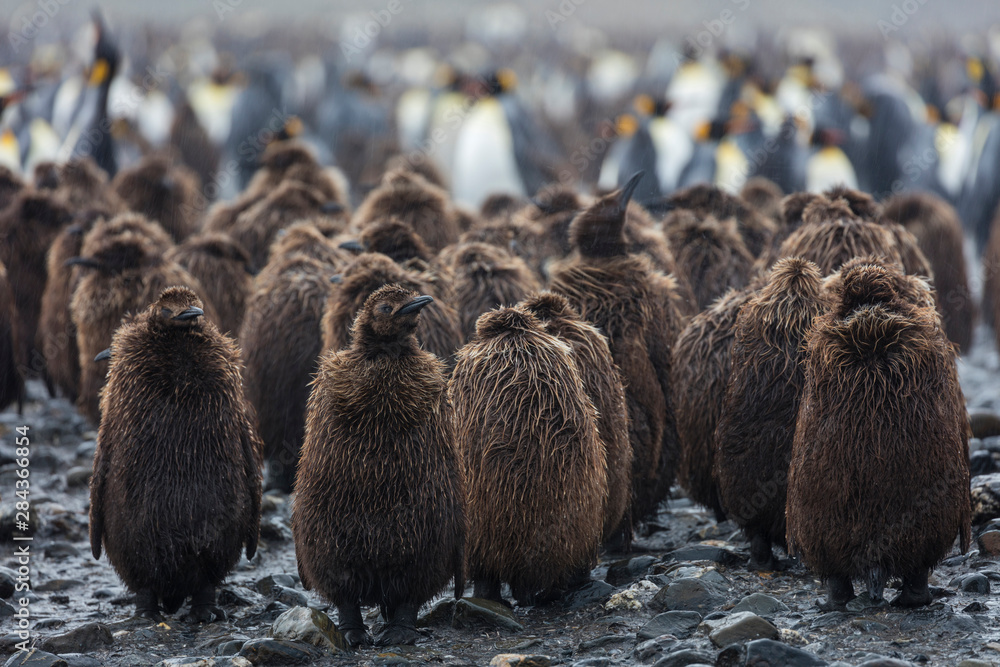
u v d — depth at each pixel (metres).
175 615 11.07
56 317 18.50
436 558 9.78
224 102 54.22
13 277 19.88
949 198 40.78
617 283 12.35
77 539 13.70
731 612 9.98
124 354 10.63
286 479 15.41
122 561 10.58
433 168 26.39
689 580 10.54
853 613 9.76
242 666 9.16
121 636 10.27
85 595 11.94
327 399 9.80
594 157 45.28
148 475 10.31
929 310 9.62
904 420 9.24
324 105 56.09
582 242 12.69
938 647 8.95
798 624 9.69
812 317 10.91
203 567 10.63
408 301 9.63
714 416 12.14
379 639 9.88
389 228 14.57
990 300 23.05
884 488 9.30
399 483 9.55
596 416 10.73
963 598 10.02
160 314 10.52
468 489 10.41
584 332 11.30
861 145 45.00
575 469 10.21
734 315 12.21
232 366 10.87
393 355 9.68
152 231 18.48
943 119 46.72
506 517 10.24
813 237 13.38
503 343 10.57
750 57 54.91
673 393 12.70
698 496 12.81
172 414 10.37
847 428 9.39
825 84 52.09
